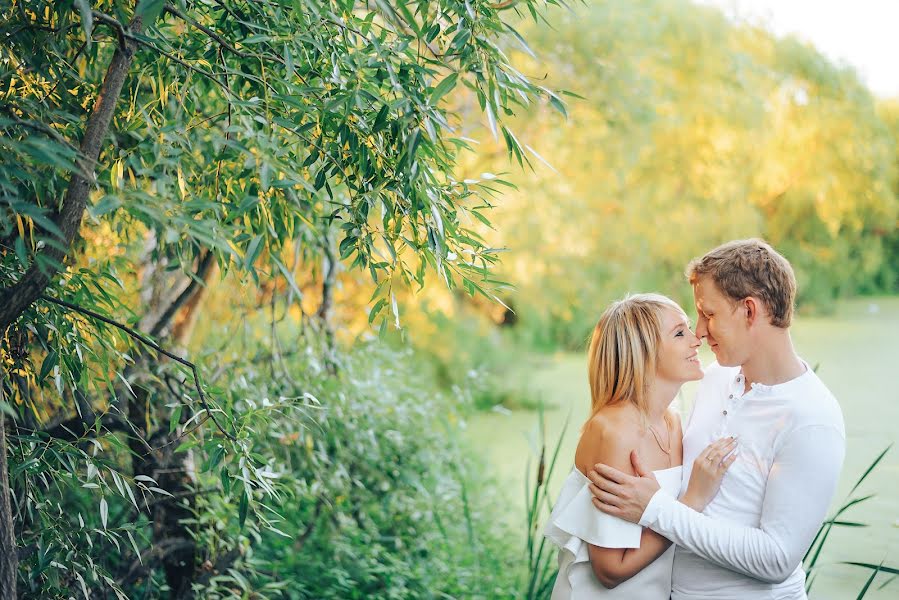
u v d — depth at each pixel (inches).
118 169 65.9
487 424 268.8
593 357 74.5
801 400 67.7
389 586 134.4
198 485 108.0
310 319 134.1
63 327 70.4
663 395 73.0
